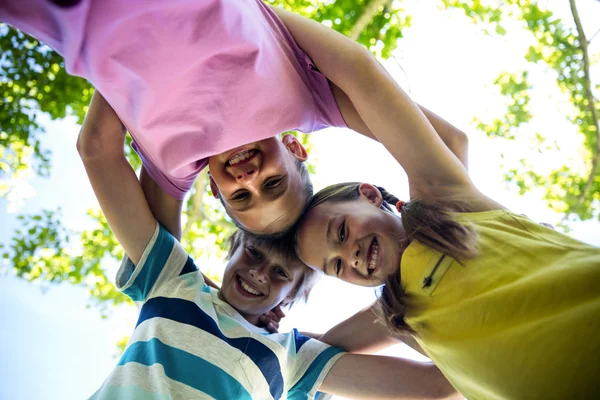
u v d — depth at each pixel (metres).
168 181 2.20
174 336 2.05
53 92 5.48
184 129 1.81
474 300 1.60
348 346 2.44
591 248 1.56
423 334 1.81
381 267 1.97
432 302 1.74
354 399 2.30
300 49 2.04
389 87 1.95
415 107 1.97
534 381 1.41
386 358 2.31
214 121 1.80
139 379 1.89
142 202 2.21
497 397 1.57
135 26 1.52
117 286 2.25
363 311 2.48
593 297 1.40
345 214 2.06
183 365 1.97
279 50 1.92
